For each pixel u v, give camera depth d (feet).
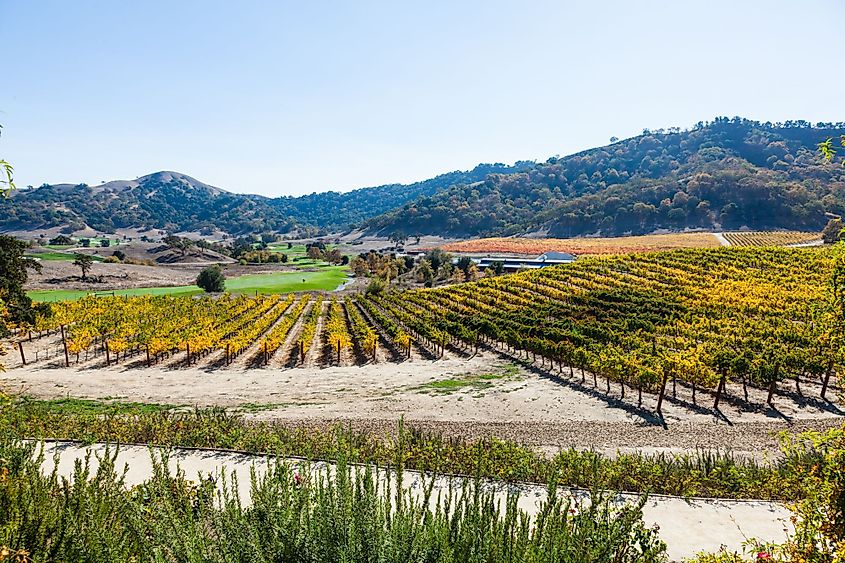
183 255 396.37
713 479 39.01
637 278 201.57
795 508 19.35
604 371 78.79
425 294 211.20
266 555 15.21
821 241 332.39
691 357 79.20
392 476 36.42
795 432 61.62
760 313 137.18
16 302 94.94
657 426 63.72
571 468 39.34
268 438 46.88
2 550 15.56
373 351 117.91
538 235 539.70
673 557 27.76
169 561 15.21
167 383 92.68
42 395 81.71
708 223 471.21
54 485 21.12
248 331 137.49
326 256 416.87
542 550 15.03
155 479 20.01
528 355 111.55
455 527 16.61
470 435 59.26
